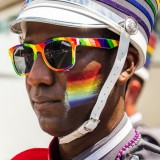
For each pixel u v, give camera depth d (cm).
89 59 171
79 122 172
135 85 370
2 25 440
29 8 177
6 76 461
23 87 462
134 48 182
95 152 177
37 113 176
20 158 200
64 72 169
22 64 181
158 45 534
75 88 170
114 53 175
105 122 178
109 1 173
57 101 171
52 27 172
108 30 173
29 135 451
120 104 183
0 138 448
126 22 173
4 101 458
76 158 179
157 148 183
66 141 177
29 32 179
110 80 173
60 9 170
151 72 579
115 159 178
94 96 172
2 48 458
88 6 170
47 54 170
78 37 170
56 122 171
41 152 200
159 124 600
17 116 457
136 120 366
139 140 183
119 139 180
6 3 373
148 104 605
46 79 169
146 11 184
